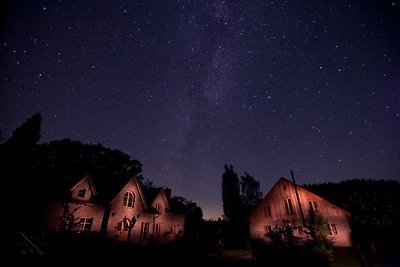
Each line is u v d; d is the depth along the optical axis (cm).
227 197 4238
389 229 2480
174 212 3434
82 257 1146
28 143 1906
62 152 3806
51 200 1969
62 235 1291
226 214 4150
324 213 2534
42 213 1877
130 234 2522
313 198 2680
